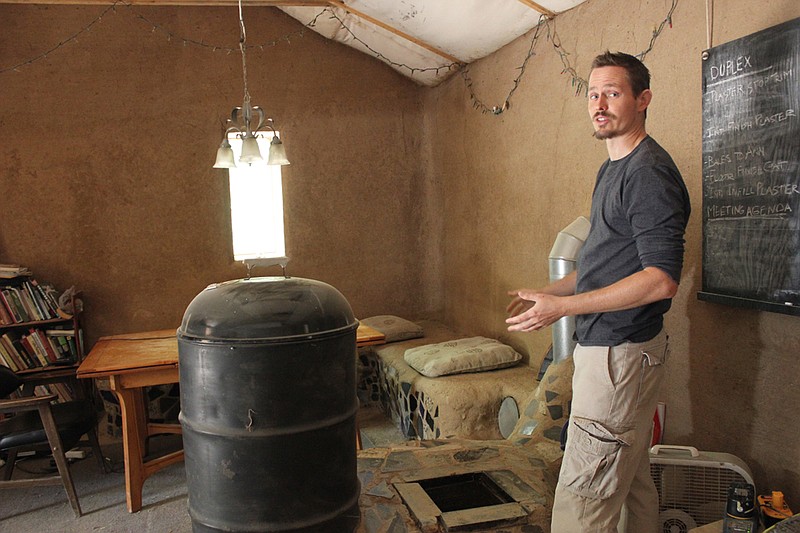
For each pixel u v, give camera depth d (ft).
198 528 5.60
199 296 5.84
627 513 6.88
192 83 15.97
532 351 13.10
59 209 15.28
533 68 12.35
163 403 14.60
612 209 6.07
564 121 11.37
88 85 15.26
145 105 15.67
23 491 11.38
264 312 5.33
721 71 7.52
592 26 10.39
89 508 10.57
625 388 5.97
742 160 7.30
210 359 5.24
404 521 7.41
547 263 12.26
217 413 5.29
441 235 17.85
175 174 15.99
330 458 5.53
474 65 14.97
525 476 8.38
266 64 16.52
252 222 17.01
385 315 17.43
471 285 16.01
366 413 15.08
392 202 17.85
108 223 15.62
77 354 14.37
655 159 5.82
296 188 16.98
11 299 13.89
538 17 11.66
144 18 15.53
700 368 8.36
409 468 8.73
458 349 13.15
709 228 7.88
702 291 8.07
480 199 15.12
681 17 8.38
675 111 8.57
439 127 17.30
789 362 7.07
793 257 6.71
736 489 6.49
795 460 7.07
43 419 10.14
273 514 5.34
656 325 6.07
